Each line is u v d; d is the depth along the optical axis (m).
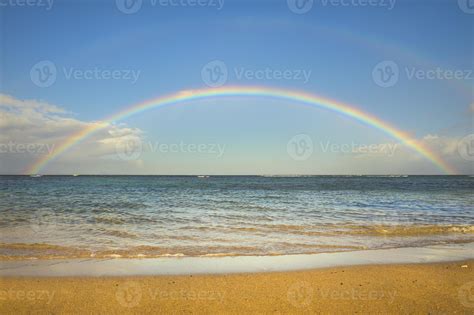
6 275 10.56
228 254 13.34
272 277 10.53
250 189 54.84
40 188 51.50
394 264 12.03
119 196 38.38
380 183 85.25
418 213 25.03
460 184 78.81
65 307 8.24
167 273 10.88
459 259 12.77
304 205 30.03
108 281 10.06
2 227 18.75
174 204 30.42
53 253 13.29
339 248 14.45
